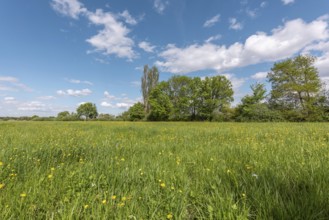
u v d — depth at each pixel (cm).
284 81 3828
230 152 437
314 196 197
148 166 340
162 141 666
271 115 3816
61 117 7781
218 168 318
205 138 745
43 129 1308
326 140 596
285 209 180
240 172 295
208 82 5519
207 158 392
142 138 779
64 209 190
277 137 679
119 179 275
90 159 395
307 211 177
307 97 3603
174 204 205
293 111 3609
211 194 232
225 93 5531
